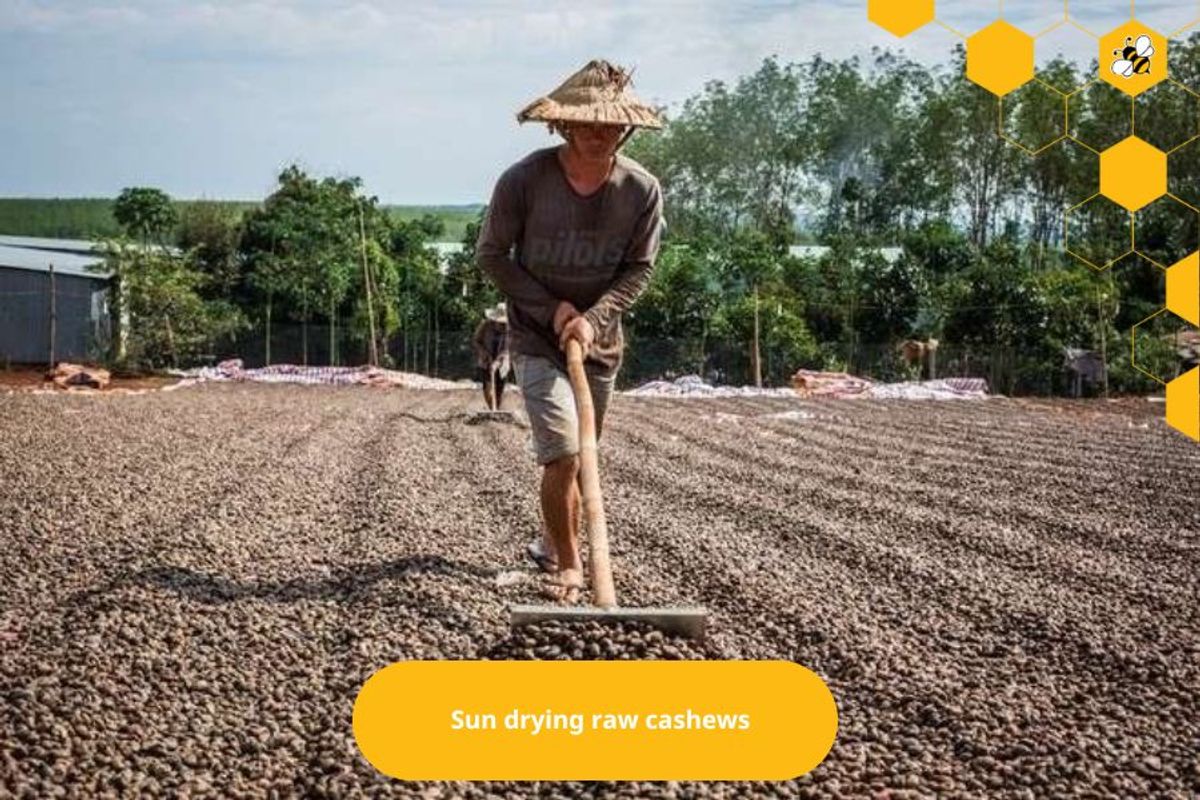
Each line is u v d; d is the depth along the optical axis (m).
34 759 4.51
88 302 36.28
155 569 7.33
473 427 18.70
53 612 6.52
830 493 11.73
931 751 4.84
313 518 9.61
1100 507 11.22
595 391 6.82
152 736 4.80
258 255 43.72
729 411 24.73
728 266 43.16
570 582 6.64
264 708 5.16
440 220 50.38
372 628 6.12
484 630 6.01
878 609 7.04
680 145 66.19
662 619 5.59
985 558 8.71
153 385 31.69
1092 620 6.87
